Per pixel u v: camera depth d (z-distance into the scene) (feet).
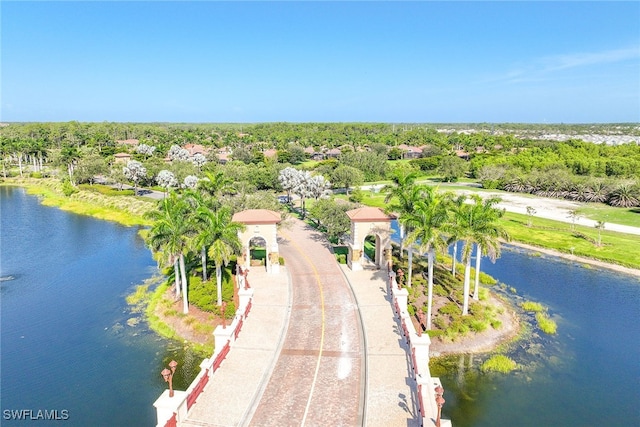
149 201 309.63
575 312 141.18
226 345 94.89
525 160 408.05
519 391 99.04
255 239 197.36
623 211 281.95
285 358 94.43
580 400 96.02
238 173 312.50
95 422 89.04
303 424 72.74
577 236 224.33
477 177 420.36
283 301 126.82
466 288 127.85
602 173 357.61
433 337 118.73
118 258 195.52
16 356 113.91
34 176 436.76
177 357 112.68
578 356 114.42
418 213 121.70
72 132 631.97
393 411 75.00
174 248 124.88
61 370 107.55
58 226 255.91
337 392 81.71
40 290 158.40
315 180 251.80
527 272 179.32
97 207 304.50
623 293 156.66
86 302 147.74
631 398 96.84
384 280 144.77
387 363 90.89
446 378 103.71
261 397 80.33
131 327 129.49
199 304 132.16
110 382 102.42
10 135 620.49
